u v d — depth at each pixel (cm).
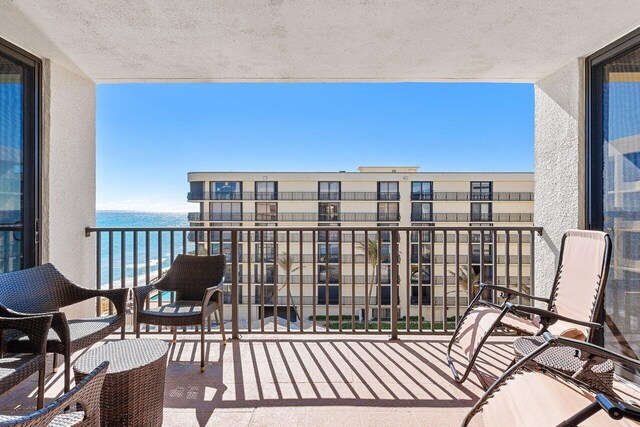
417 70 310
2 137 263
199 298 301
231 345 289
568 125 288
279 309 1364
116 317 241
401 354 272
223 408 200
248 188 1544
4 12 220
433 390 220
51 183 296
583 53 270
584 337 190
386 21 231
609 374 166
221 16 225
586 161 274
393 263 306
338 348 283
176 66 303
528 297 241
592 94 271
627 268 239
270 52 276
